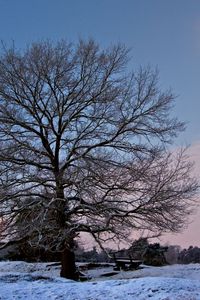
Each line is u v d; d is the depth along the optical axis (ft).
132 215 65.62
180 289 36.68
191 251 168.04
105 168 65.57
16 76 69.26
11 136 68.69
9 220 66.90
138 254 75.97
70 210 65.98
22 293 36.63
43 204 64.69
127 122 69.41
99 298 34.60
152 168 67.31
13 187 66.33
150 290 36.29
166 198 65.31
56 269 81.20
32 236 65.21
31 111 69.46
